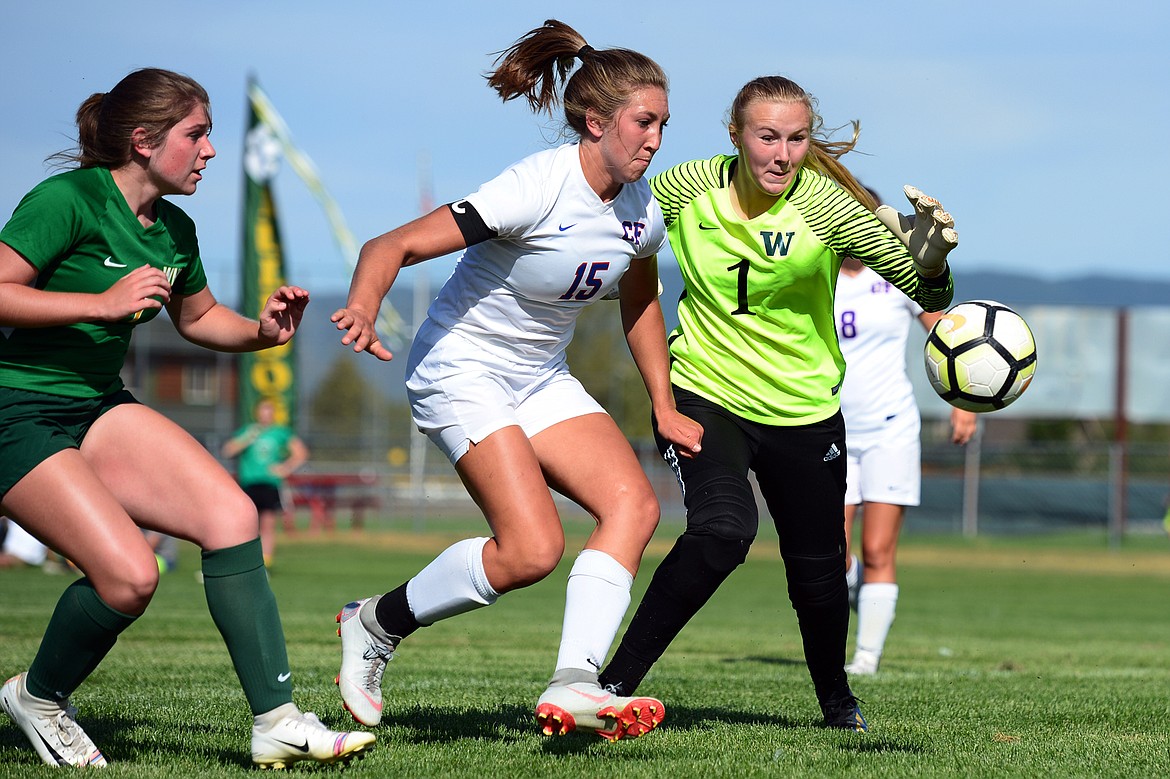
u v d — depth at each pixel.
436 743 14.86
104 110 12.88
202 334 14.20
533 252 14.07
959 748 15.36
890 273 15.60
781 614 46.84
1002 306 16.22
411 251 13.22
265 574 13.03
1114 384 125.19
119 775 12.50
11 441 12.57
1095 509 107.88
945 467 113.12
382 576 58.72
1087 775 13.58
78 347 12.91
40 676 12.95
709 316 16.42
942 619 46.44
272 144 84.69
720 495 15.05
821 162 17.06
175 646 28.33
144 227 13.16
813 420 16.19
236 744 14.60
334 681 21.20
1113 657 31.73
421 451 107.94
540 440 14.84
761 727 16.94
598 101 13.70
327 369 108.44
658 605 14.73
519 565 13.92
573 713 13.30
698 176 16.41
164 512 12.94
